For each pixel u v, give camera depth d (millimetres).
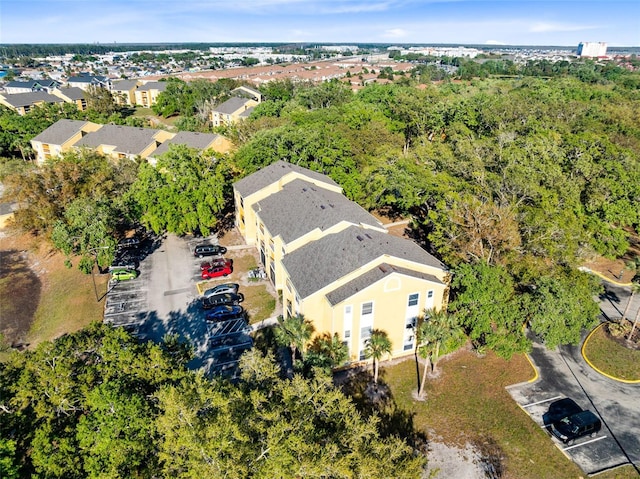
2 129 86438
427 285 32125
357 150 62781
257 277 44469
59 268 47688
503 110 76125
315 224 38219
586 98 98812
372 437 20906
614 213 44938
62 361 22828
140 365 23703
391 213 61312
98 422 20438
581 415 28125
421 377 32438
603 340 36375
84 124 84000
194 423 18875
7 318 40125
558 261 35281
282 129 61219
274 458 17625
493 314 31016
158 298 41438
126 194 49094
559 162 51406
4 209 58500
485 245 37188
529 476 25406
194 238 53625
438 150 56875
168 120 124375
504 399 30562
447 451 26781
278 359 33906
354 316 31109
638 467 25875
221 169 53750
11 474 18750
